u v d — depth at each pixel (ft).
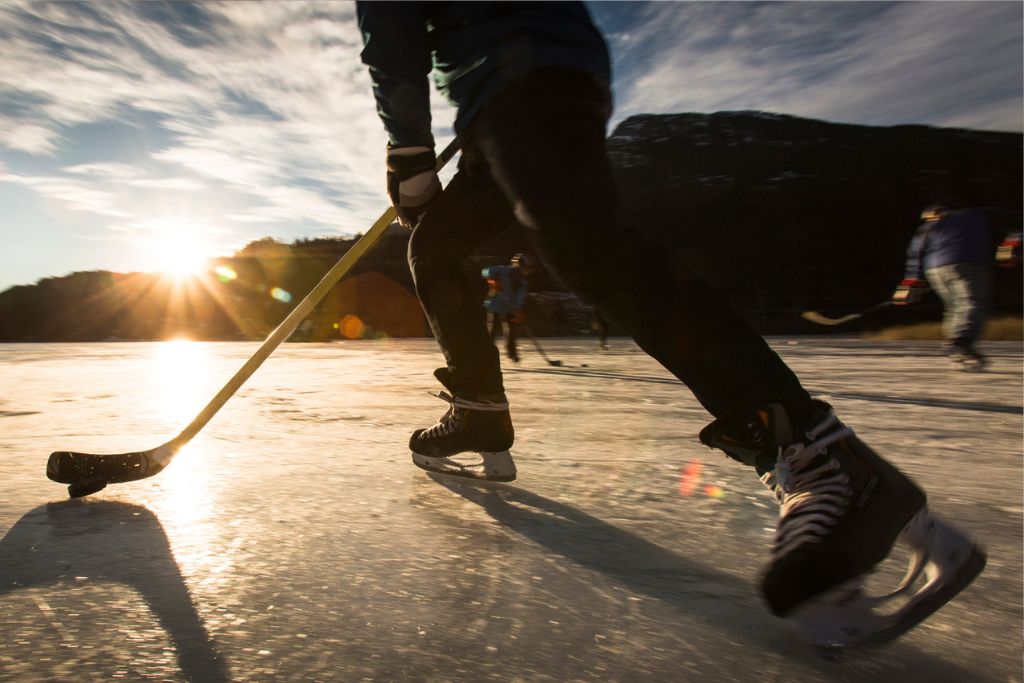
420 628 3.09
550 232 3.69
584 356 32.40
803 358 28.27
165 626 3.09
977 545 3.15
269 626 3.09
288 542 4.23
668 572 3.78
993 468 6.64
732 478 6.02
